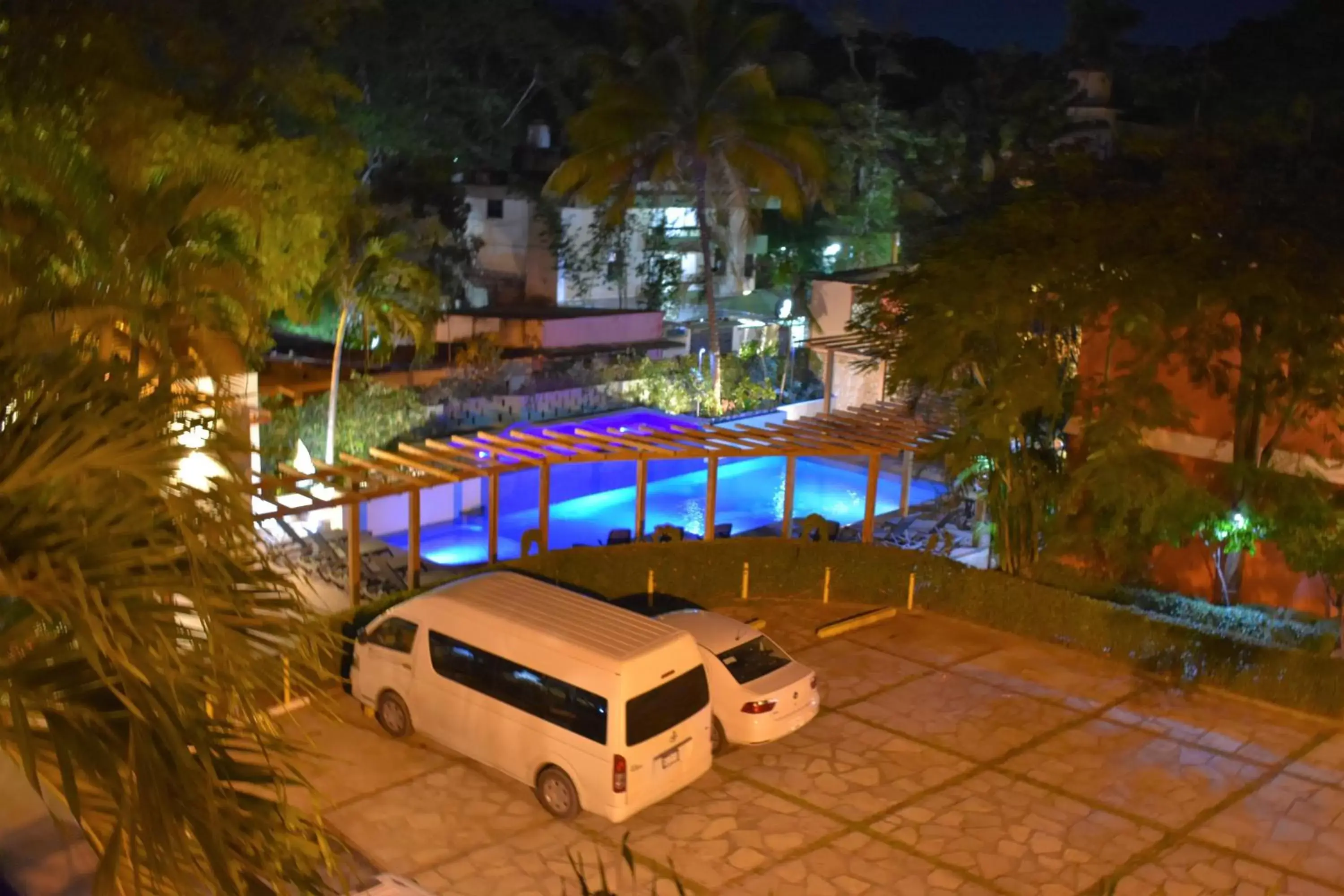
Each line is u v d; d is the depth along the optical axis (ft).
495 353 108.37
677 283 150.30
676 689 40.75
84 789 17.20
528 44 177.47
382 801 42.34
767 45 125.90
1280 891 38.42
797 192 122.83
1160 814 43.24
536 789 41.68
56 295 19.07
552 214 149.89
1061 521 61.26
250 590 17.26
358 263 84.33
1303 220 60.85
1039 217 60.95
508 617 43.01
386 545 71.31
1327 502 54.13
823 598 65.36
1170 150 68.69
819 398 125.18
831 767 46.24
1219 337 55.67
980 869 39.29
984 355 61.11
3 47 53.62
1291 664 52.11
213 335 27.22
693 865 39.01
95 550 15.19
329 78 85.15
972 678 55.31
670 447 68.33
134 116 56.85
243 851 15.42
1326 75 143.84
